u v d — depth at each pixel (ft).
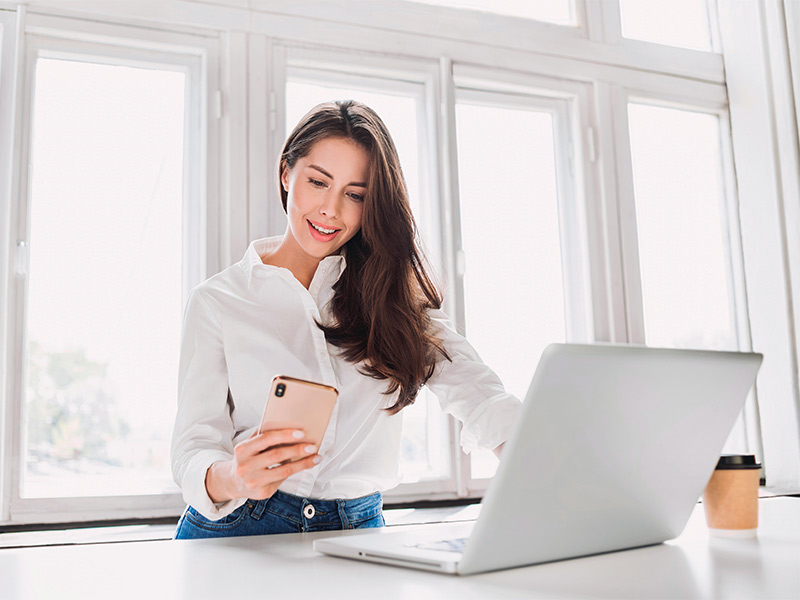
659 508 2.60
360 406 3.93
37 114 6.07
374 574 2.20
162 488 5.98
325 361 3.88
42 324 5.86
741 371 2.58
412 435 6.79
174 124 6.46
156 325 6.18
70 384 5.88
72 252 6.03
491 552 2.16
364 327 3.99
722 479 2.89
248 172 6.35
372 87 7.06
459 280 6.89
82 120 6.20
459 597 1.89
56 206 6.03
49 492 5.70
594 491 2.33
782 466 7.57
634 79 7.86
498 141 7.51
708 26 8.48
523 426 2.04
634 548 2.67
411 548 2.41
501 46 7.33
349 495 3.80
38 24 5.98
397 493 6.49
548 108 7.70
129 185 6.27
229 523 3.58
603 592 1.95
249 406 3.84
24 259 5.76
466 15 7.23
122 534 5.35
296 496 3.60
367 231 3.98
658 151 8.09
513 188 7.49
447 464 6.68
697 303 8.02
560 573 2.21
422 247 4.37
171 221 6.35
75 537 5.23
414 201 7.11
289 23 6.60
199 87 6.50
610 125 7.68
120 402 5.99
